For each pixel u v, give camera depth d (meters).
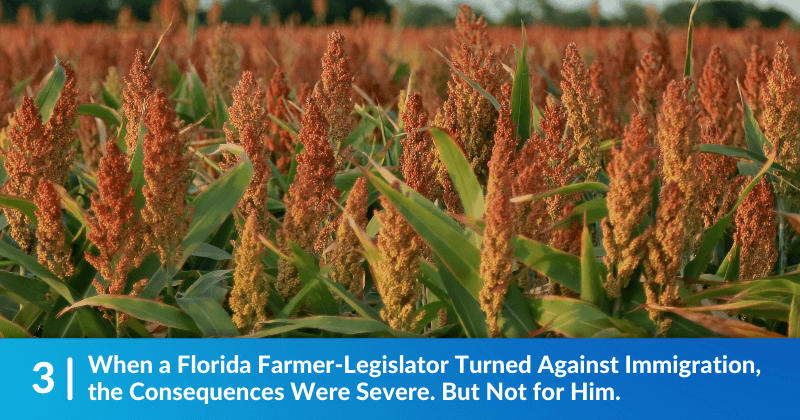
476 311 2.38
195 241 2.53
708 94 4.21
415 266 2.29
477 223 2.35
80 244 2.71
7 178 2.96
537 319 2.39
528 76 3.28
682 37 16.31
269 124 4.92
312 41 14.82
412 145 2.96
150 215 2.36
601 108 4.43
